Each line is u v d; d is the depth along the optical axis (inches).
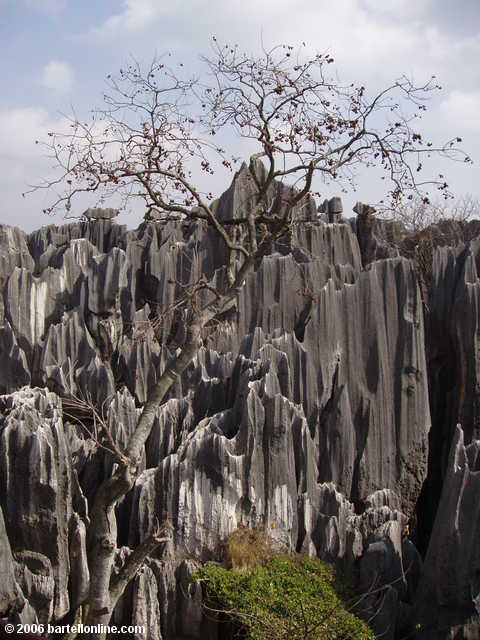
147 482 930.1
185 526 918.4
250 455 941.8
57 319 1221.1
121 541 955.3
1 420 912.3
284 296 1206.3
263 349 1060.5
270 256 1252.5
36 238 1453.0
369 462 1111.0
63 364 1136.8
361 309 1150.3
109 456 999.0
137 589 848.9
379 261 1176.8
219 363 1121.4
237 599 821.9
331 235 1347.2
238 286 702.5
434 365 1240.2
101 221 1475.1
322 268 1239.5
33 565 868.0
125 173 660.7
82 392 1111.6
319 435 1094.4
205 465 934.4
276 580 853.8
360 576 910.4
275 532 948.0
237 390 1032.8
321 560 938.1
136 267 1328.7
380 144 679.7
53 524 871.1
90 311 1210.6
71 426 1047.0
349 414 1096.2
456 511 848.9
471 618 828.0
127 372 1159.6
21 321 1182.3
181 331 1202.0
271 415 959.0
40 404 946.7
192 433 979.3
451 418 1171.3
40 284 1210.6
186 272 1294.3
